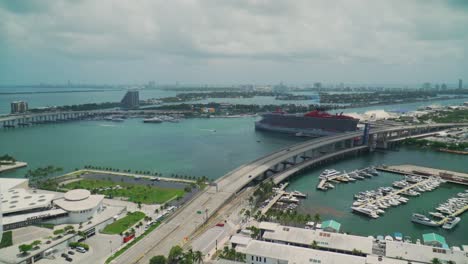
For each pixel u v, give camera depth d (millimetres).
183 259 153000
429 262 149750
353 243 164875
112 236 184875
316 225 197250
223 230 190750
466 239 191375
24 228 185000
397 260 147125
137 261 156500
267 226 183250
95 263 155250
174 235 183875
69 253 164250
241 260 154750
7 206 198000
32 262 154250
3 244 164250
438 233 199125
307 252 153375
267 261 150625
